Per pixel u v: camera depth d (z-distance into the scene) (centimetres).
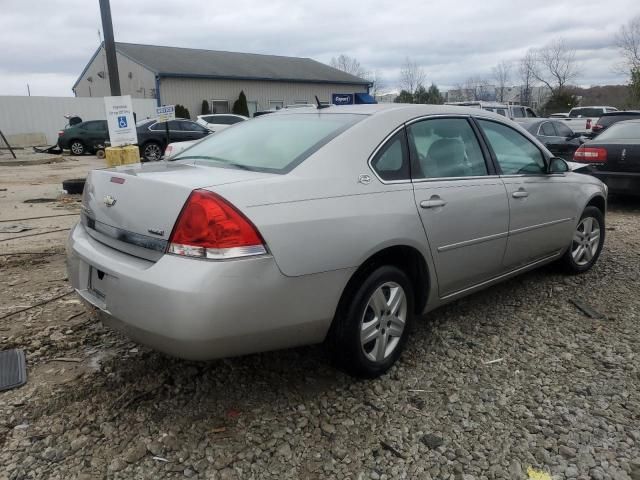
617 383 326
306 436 276
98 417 288
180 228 255
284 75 3925
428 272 342
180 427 280
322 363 348
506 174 409
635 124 848
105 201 300
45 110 3017
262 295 260
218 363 345
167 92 3406
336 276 285
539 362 351
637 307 442
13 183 1314
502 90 5903
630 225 746
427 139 358
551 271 521
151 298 254
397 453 264
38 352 355
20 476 245
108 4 949
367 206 302
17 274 518
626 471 251
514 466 255
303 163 298
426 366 346
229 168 311
